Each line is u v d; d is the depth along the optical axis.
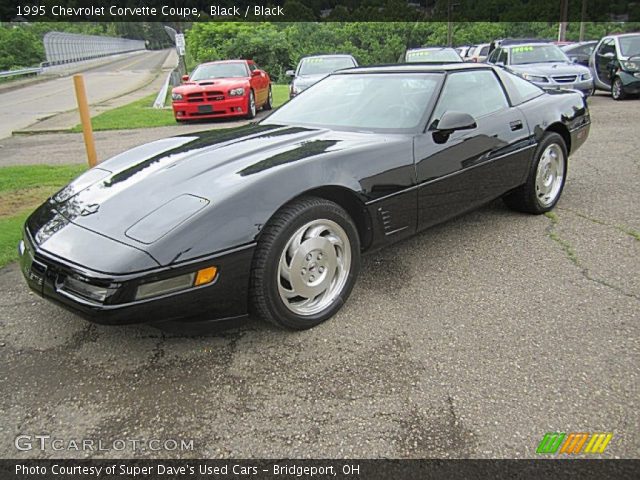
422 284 3.39
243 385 2.45
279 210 2.68
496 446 2.03
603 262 3.59
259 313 2.72
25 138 10.47
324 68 12.61
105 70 45.38
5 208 5.23
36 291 2.63
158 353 2.73
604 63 13.67
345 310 3.09
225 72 13.07
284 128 3.66
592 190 5.28
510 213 4.67
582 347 2.63
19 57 43.94
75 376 2.57
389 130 3.44
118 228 2.52
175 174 2.87
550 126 4.44
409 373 2.49
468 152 3.64
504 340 2.72
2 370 2.63
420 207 3.36
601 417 2.15
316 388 2.41
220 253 2.46
